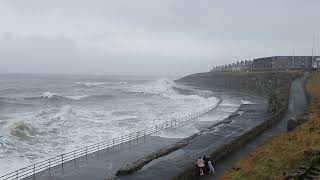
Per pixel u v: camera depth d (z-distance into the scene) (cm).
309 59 13738
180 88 12325
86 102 7431
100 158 2633
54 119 4497
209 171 2172
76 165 2458
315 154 1917
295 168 1828
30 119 4509
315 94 4850
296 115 3912
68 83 18438
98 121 4441
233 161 2394
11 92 11269
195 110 5659
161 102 7212
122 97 8725
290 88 6050
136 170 2225
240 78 11112
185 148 2734
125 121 4456
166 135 3475
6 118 4959
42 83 18350
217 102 6706
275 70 11925
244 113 4712
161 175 2133
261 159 2181
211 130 3450
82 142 3297
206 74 16938
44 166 2447
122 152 2809
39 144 3206
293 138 2450
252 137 2973
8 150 2984
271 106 4812
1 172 2433
